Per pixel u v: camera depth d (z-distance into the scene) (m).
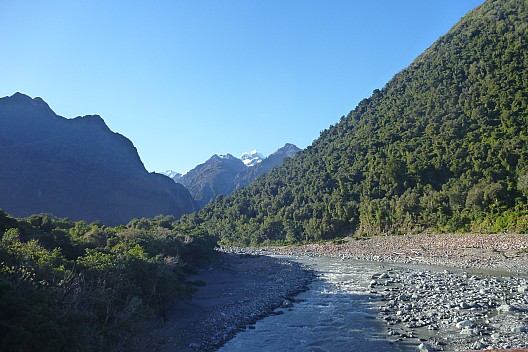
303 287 42.34
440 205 84.12
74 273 19.53
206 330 26.95
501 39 118.62
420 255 63.97
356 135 142.38
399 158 105.62
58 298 16.92
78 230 54.28
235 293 40.69
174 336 24.98
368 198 105.69
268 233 127.38
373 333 24.86
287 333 26.14
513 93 96.62
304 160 162.62
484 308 28.27
